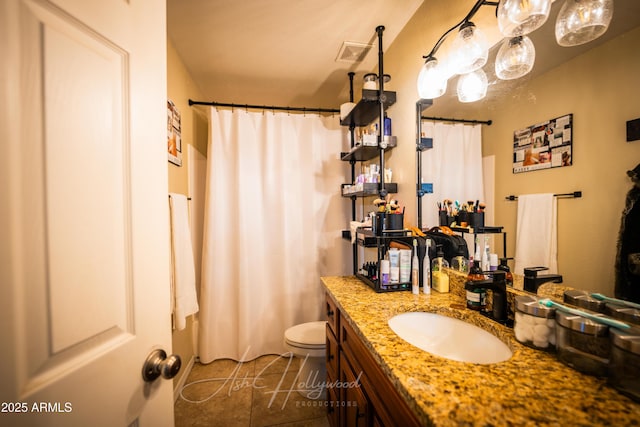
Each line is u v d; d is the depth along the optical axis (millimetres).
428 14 1313
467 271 1153
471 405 485
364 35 1607
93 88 485
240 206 2035
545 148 819
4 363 369
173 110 1668
